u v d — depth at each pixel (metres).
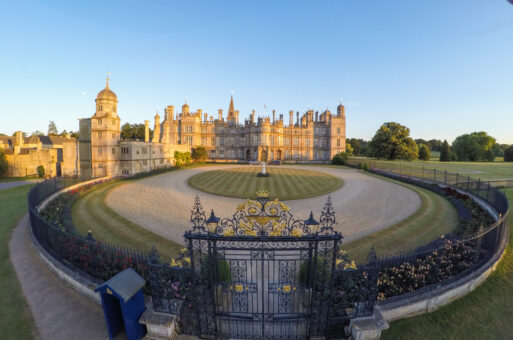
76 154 53.41
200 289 8.00
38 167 51.81
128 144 51.72
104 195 29.06
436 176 37.62
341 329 7.78
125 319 7.18
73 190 27.67
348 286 8.02
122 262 9.95
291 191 31.16
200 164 77.94
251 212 7.82
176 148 71.56
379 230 17.58
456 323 8.26
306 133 93.12
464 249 10.45
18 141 58.19
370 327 7.30
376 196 28.94
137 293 7.57
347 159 80.00
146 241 15.34
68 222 17.34
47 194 22.42
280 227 7.67
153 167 59.00
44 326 8.30
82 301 9.55
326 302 8.20
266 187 33.72
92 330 8.17
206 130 93.88
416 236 16.31
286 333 7.75
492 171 48.72
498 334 7.81
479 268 10.40
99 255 10.07
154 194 30.08
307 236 7.07
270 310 8.68
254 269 11.40
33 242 13.85
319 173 51.19
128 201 26.45
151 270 7.72
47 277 11.17
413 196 28.84
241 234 8.05
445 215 20.94
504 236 14.07
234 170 56.78
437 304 8.93
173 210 22.98
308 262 8.40
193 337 7.59
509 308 8.93
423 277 9.27
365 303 7.80
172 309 7.88
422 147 92.75
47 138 78.44
